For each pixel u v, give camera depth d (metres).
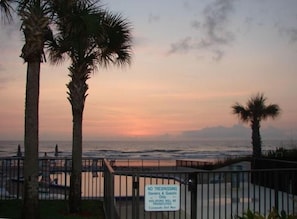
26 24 9.33
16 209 10.86
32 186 9.36
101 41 11.26
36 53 9.34
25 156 9.41
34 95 9.40
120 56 12.45
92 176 15.51
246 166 21.20
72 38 10.87
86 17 10.15
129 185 16.38
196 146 154.25
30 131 9.37
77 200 10.98
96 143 178.75
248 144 172.38
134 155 89.81
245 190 13.39
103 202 12.12
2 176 14.07
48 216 10.33
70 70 11.45
